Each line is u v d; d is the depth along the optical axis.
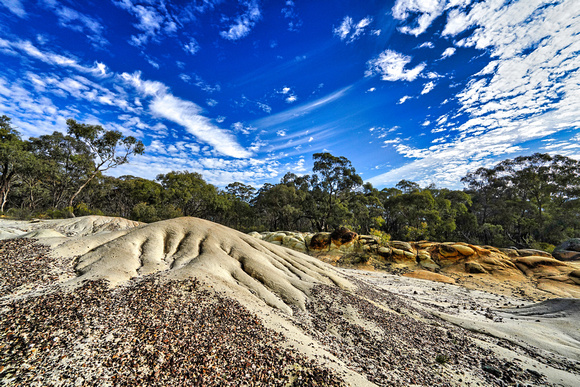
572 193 39.72
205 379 5.25
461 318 13.60
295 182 59.06
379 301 14.09
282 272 14.31
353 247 33.19
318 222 51.25
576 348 10.55
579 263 24.39
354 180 49.88
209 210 56.69
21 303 6.71
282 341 7.38
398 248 31.97
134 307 7.40
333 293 12.89
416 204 44.31
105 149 40.75
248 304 9.41
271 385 5.50
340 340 9.00
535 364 9.12
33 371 4.61
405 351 8.98
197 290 9.21
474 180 59.28
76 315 6.50
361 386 5.98
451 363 8.70
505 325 12.79
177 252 13.19
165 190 46.06
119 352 5.52
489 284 23.14
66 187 48.41
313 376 5.97
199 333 6.84
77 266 10.03
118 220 25.91
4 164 33.94
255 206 63.81
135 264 11.04
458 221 47.19
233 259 13.62
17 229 19.27
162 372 5.20
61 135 44.59
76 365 4.95
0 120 38.31
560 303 15.16
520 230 43.62
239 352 6.40
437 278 25.42
